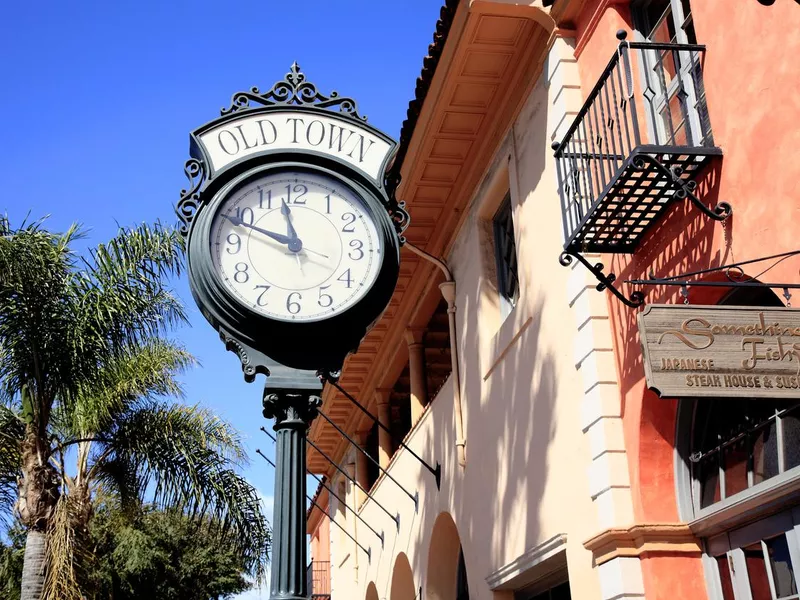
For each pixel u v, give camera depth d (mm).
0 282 11305
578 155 7129
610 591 6922
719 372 4734
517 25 9266
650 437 7055
